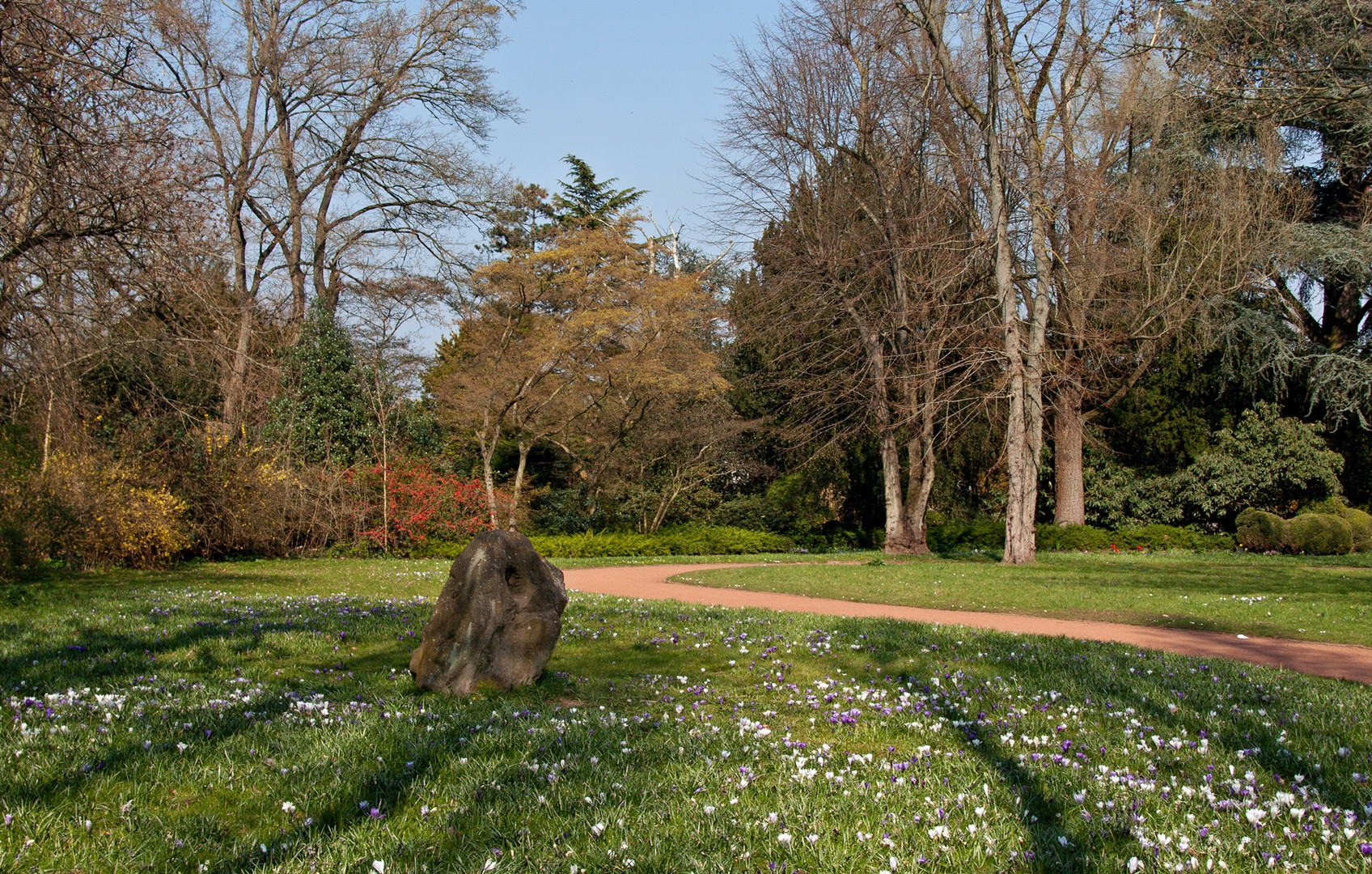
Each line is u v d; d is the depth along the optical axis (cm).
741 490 3747
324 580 1727
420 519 2547
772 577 2086
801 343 3089
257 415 2647
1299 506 3125
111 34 1393
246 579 1712
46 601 1205
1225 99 2955
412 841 386
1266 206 2844
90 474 1766
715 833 402
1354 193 3231
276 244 3112
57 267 1295
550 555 2828
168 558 1939
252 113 3000
